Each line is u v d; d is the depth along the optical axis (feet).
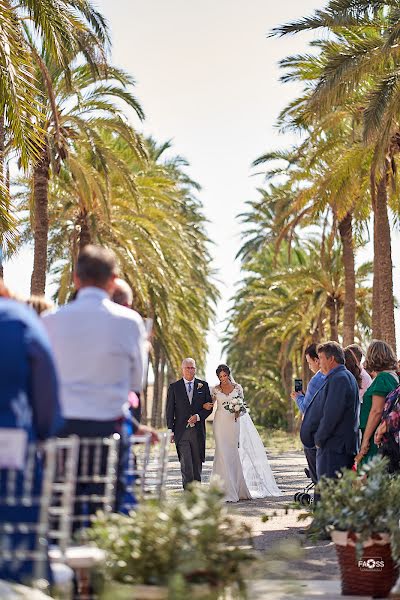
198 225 180.86
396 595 22.06
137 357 18.65
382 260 96.02
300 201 105.91
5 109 49.44
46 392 14.03
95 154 93.09
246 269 205.67
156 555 15.56
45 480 13.71
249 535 16.80
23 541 14.06
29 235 117.08
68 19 56.54
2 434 13.65
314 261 171.83
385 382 32.65
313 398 34.96
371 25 78.89
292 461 105.60
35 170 88.63
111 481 16.48
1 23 49.52
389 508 22.47
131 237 113.39
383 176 86.84
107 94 92.07
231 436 52.70
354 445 33.88
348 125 100.94
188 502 16.63
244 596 15.99
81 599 15.48
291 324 187.83
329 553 30.68
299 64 89.92
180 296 154.71
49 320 18.16
